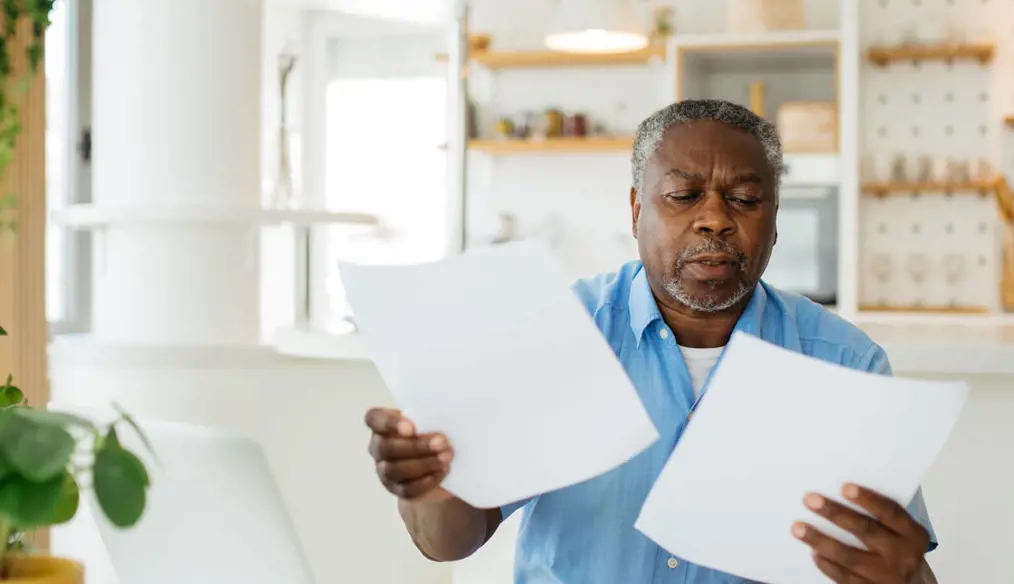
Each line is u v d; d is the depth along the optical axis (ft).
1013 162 15.03
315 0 15.76
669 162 3.96
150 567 3.88
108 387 8.61
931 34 14.94
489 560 6.53
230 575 3.77
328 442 8.74
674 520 3.41
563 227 18.40
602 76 18.20
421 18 16.74
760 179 3.93
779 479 3.26
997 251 15.02
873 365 4.26
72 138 11.82
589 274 18.31
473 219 18.70
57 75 11.70
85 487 2.79
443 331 3.38
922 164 15.07
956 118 15.17
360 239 19.10
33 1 7.68
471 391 3.43
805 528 3.26
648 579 4.11
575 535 4.19
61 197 11.84
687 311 4.19
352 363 8.70
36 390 8.46
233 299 9.14
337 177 19.72
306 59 16.58
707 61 17.30
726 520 3.37
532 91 18.40
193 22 8.88
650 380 4.22
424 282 3.38
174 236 8.96
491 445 3.49
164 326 8.96
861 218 15.53
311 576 3.74
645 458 4.14
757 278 4.00
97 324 9.32
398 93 19.52
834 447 3.18
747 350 3.08
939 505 6.58
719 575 4.06
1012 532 6.48
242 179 9.18
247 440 3.56
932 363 6.33
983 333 7.89
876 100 15.38
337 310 17.54
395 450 3.47
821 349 4.30
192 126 8.92
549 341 3.32
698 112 4.05
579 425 3.42
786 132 16.08
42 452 2.48
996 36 15.06
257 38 9.29
